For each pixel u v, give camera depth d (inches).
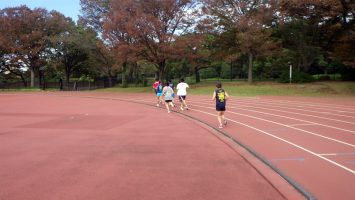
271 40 1892.2
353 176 304.7
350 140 472.1
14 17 2466.8
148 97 1487.5
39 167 338.6
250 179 299.7
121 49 1784.0
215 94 597.6
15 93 2010.3
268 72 2252.7
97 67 2768.2
